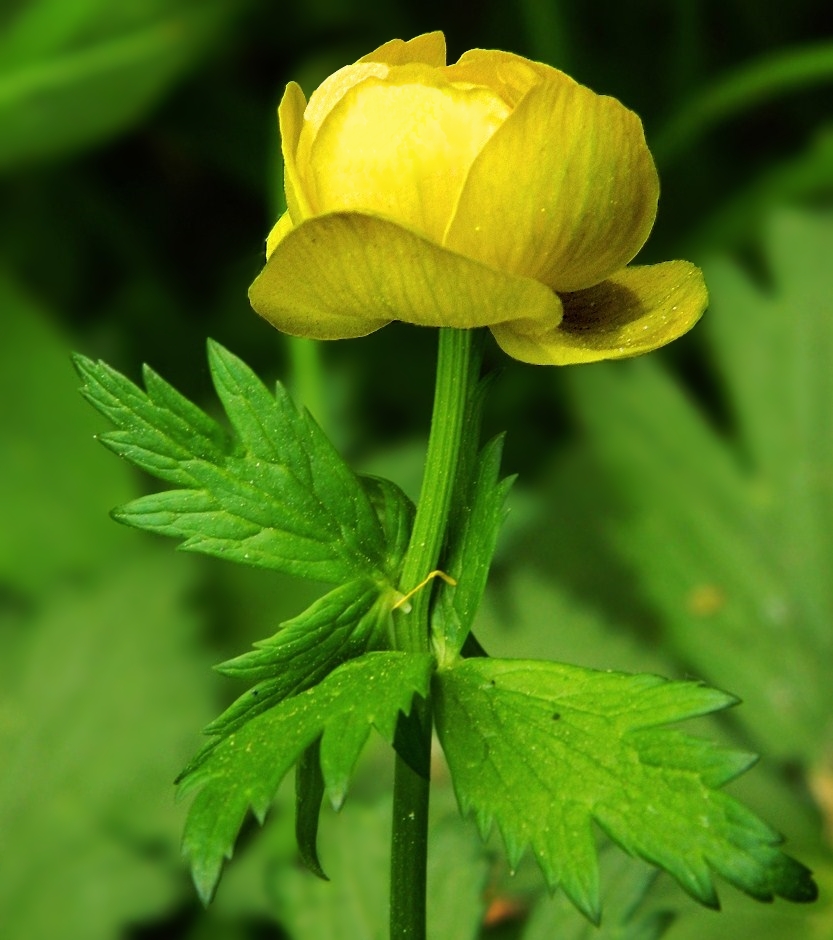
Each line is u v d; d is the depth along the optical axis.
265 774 0.27
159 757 0.39
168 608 0.42
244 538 0.28
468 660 0.28
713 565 0.45
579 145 0.27
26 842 0.38
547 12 0.52
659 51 0.55
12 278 0.50
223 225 0.56
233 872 0.38
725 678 0.43
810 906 0.37
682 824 0.27
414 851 0.29
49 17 0.49
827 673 0.43
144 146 0.55
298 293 0.27
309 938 0.35
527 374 0.49
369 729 0.27
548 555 0.45
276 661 0.28
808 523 0.46
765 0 0.56
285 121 0.27
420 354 0.51
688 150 0.54
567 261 0.28
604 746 0.27
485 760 0.28
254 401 0.29
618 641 0.42
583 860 0.27
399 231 0.26
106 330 0.52
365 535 0.29
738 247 0.52
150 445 0.28
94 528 0.47
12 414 0.48
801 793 0.40
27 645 0.42
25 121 0.49
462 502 0.29
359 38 0.54
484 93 0.27
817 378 0.48
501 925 0.35
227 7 0.50
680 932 0.36
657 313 0.28
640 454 0.47
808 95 0.56
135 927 0.37
